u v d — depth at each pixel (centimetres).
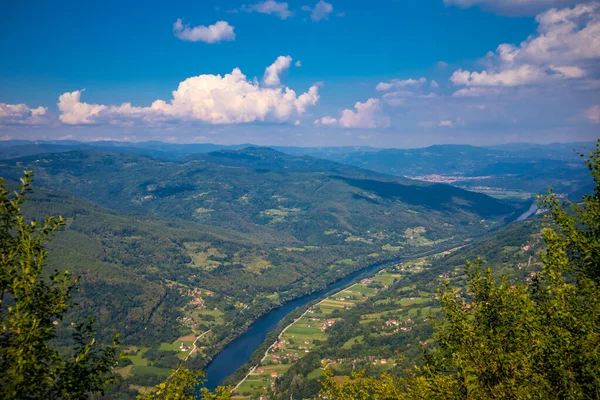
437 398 2273
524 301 2331
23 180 1898
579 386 2005
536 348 2131
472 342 2334
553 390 2064
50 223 1928
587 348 2008
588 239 2492
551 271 2438
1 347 1692
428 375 2553
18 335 1695
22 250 1806
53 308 1822
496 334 2470
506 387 2105
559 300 2286
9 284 1756
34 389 1644
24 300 1731
